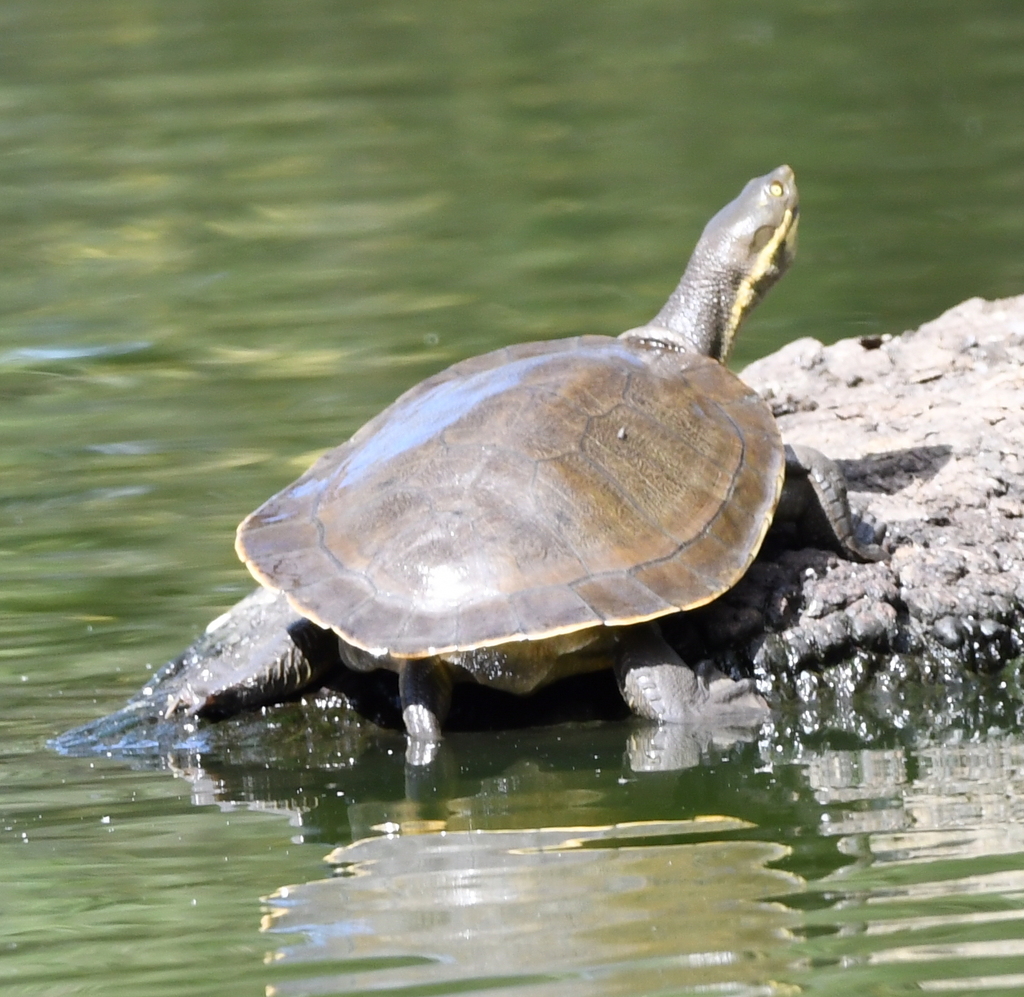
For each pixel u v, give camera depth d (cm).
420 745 2402
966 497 2752
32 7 9900
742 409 2575
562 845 1991
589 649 2420
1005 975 1584
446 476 2397
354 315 5019
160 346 4809
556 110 7450
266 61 8469
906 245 5425
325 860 1988
